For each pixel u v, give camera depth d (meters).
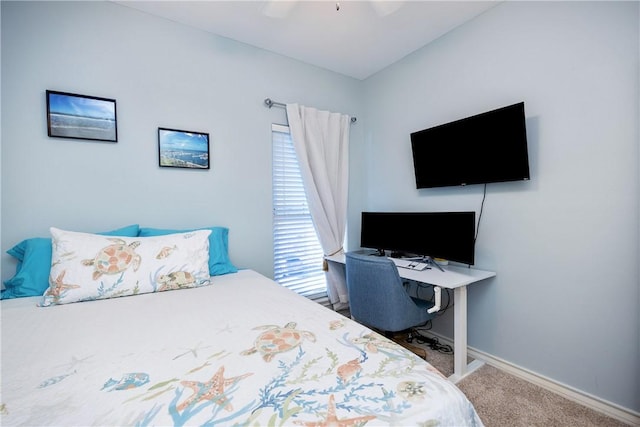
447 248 1.97
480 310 2.02
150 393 0.66
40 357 0.83
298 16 1.91
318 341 0.91
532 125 1.70
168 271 1.50
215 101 2.10
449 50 2.14
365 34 2.14
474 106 2.00
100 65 1.70
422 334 2.42
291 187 2.55
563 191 1.59
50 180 1.57
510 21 1.78
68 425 0.57
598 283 1.48
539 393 1.64
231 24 1.99
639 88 1.33
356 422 0.57
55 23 1.58
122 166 1.77
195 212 2.03
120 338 0.95
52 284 1.30
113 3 1.74
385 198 2.76
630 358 1.39
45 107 1.56
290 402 0.62
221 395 0.65
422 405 0.62
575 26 1.52
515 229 1.81
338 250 2.68
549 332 1.67
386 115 2.70
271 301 1.32
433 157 2.20
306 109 2.50
